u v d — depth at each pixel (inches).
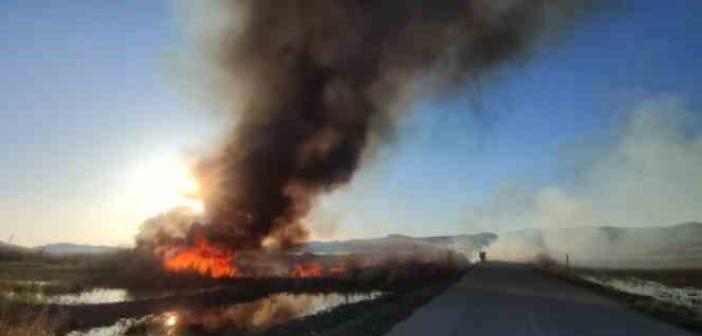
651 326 708.7
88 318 824.9
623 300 1061.8
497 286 1413.6
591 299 1075.3
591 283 1536.7
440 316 792.3
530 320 751.1
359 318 776.3
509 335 625.6
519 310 869.2
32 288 1051.9
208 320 895.7
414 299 1047.6
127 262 1521.9
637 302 985.5
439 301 1007.6
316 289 1428.4
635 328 689.6
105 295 1118.4
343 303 1138.7
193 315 942.4
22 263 1814.7
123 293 1167.0
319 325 749.3
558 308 905.5
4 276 1327.5
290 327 736.3
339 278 1579.7
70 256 1873.8
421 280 1669.5
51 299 958.4
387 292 1389.0
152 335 762.8
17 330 522.3
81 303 943.0
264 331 714.8
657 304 951.6
